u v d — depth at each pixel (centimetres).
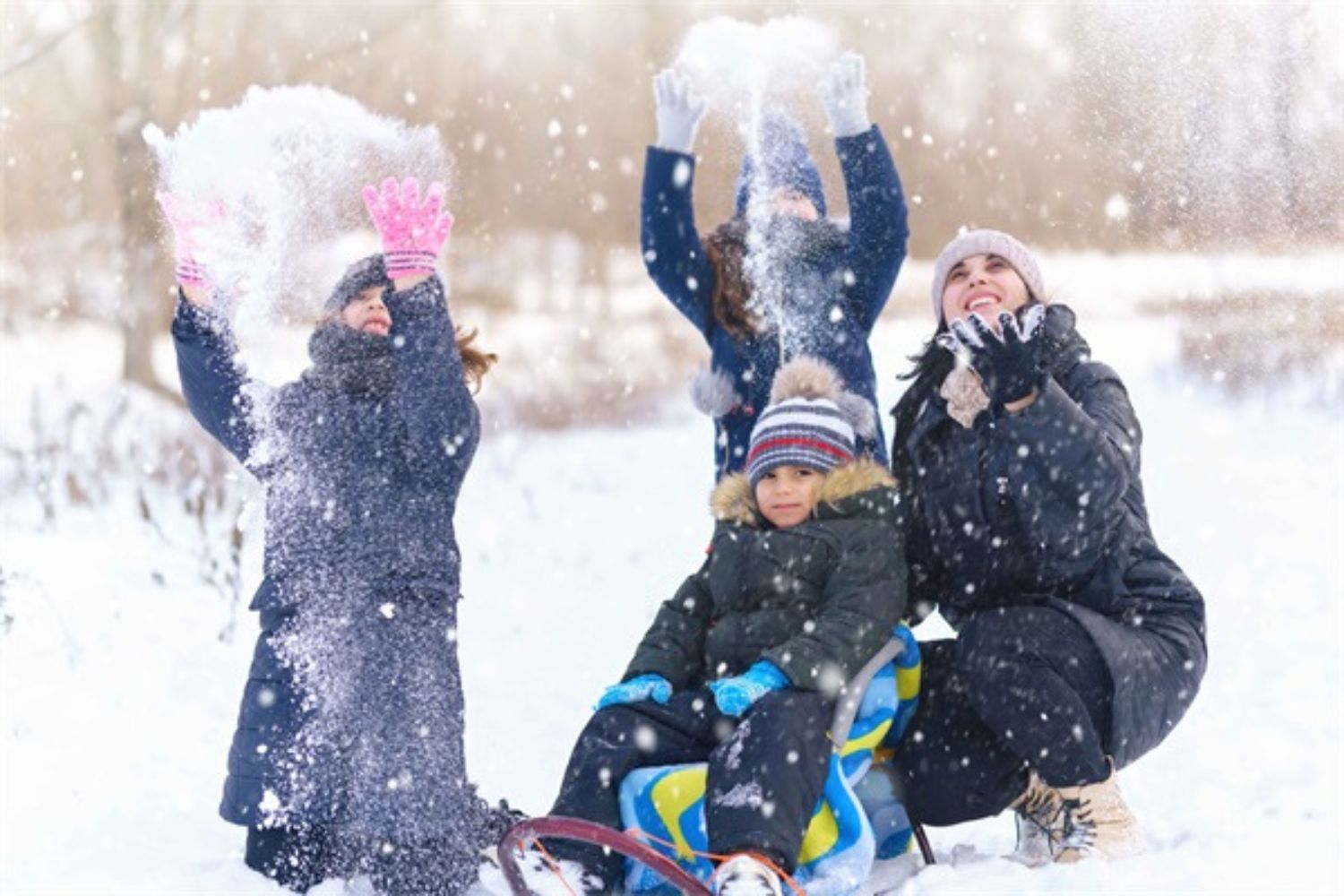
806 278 1292
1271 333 3622
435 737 1085
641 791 1052
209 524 2462
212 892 1100
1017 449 1097
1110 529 1131
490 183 5109
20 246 4800
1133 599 1147
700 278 1317
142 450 2973
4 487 2670
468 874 1082
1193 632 1141
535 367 4162
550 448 3497
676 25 5128
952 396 1154
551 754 1557
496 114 5116
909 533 1180
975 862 1099
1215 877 1042
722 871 961
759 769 1003
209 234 1186
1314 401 3262
